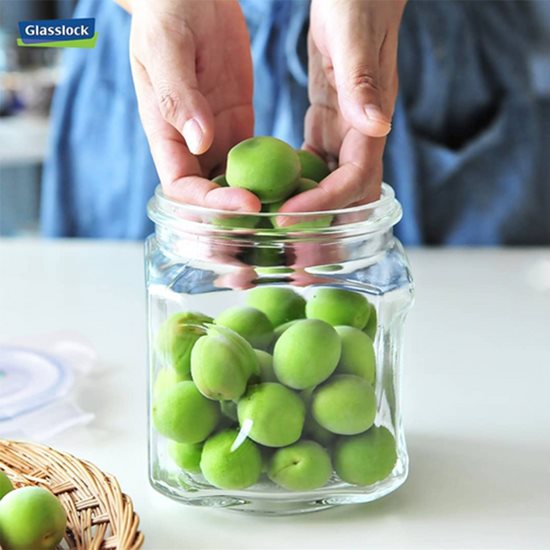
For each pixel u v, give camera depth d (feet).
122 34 5.00
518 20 5.01
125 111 5.07
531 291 3.96
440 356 3.40
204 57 2.85
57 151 5.24
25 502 2.43
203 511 2.65
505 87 5.01
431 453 2.86
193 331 2.57
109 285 4.02
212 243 2.53
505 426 2.98
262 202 2.57
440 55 4.87
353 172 2.59
